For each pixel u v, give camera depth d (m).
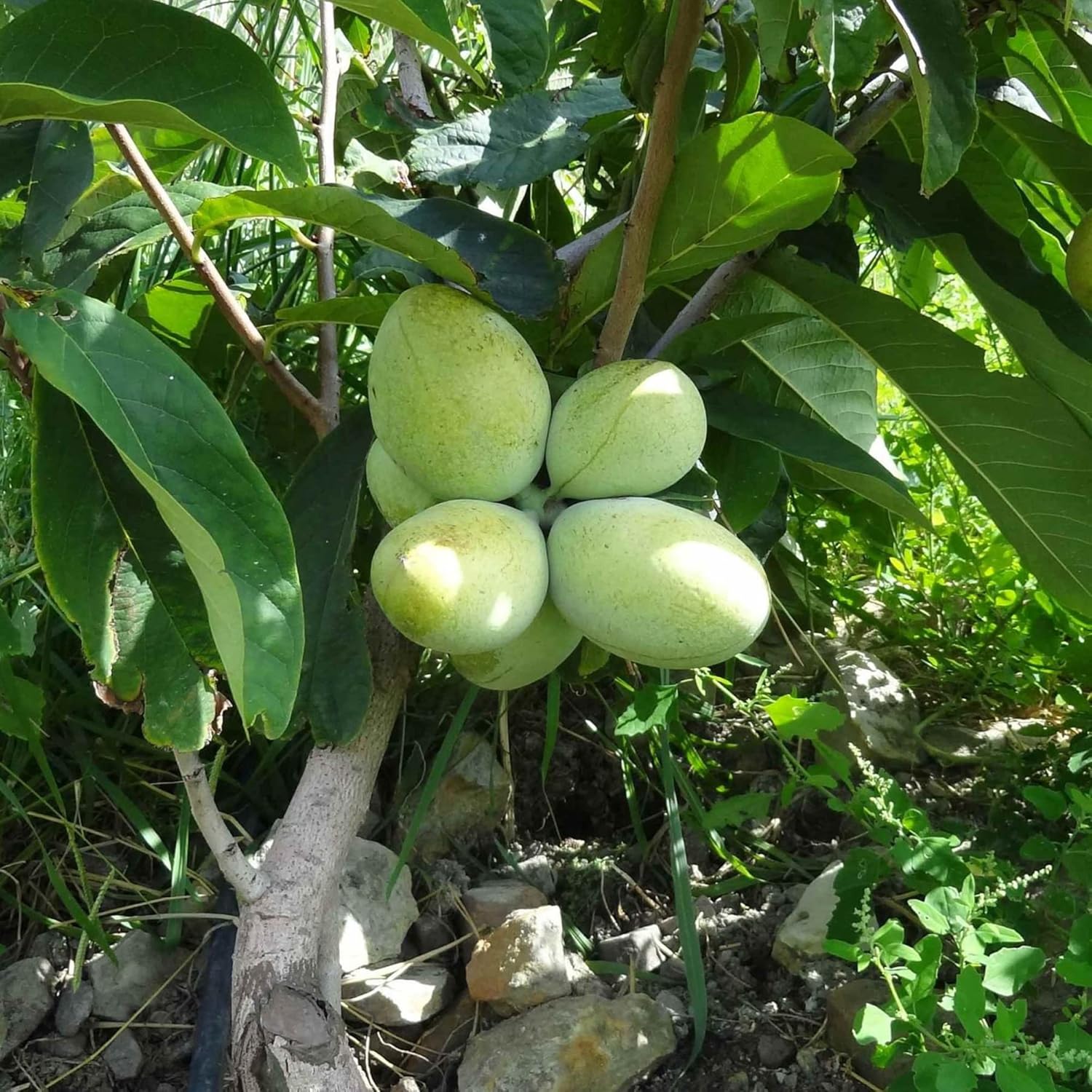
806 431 0.63
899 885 0.82
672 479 0.55
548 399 0.54
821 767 0.94
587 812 0.96
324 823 0.62
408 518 0.53
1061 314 0.68
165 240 0.93
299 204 0.53
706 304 0.70
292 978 0.57
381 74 0.96
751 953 0.81
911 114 0.76
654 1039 0.72
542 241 0.62
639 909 0.87
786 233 0.76
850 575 1.18
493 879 0.87
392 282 0.93
